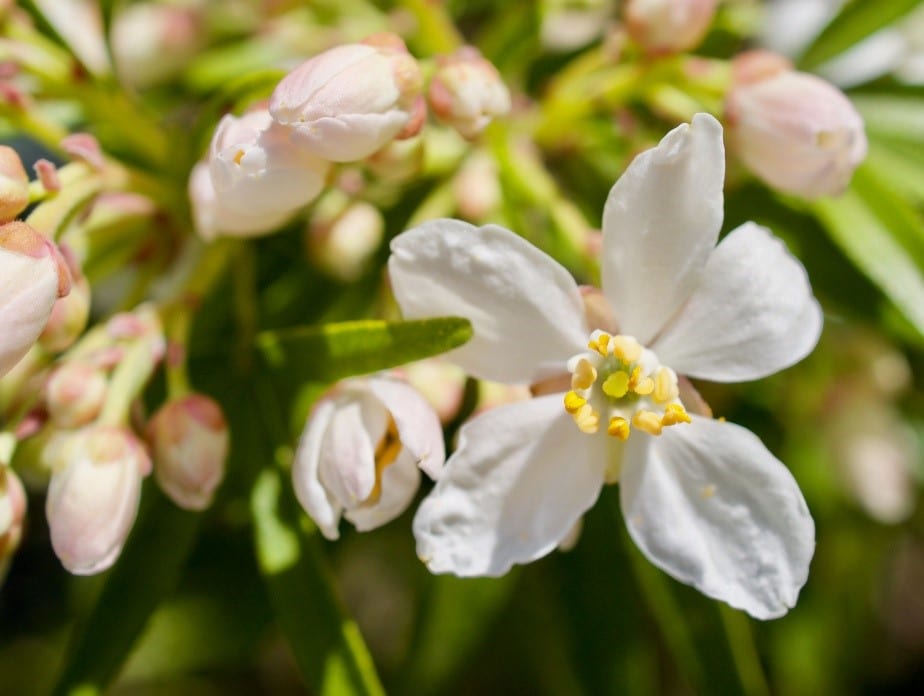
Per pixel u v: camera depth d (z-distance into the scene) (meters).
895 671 0.19
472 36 0.17
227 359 0.14
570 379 0.13
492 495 0.12
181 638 0.17
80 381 0.13
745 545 0.12
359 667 0.13
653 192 0.12
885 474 0.16
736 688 0.14
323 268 0.14
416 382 0.13
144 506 0.14
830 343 0.16
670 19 0.14
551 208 0.14
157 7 0.17
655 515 0.12
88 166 0.13
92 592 0.17
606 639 0.15
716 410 0.16
